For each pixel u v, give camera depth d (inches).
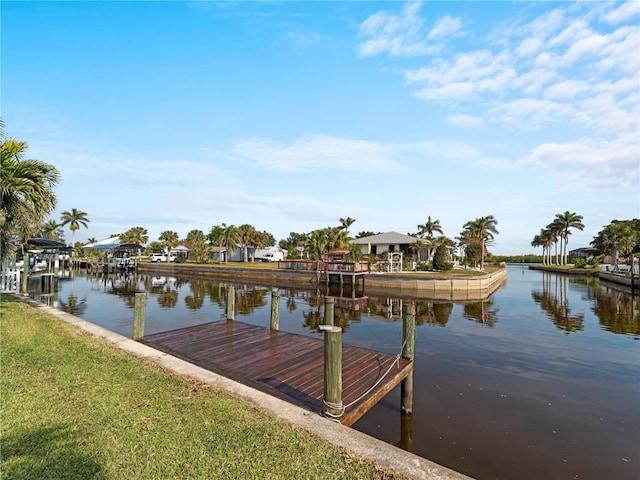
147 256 3002.0
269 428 157.4
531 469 193.0
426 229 2664.9
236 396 193.0
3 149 364.2
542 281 1680.6
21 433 142.7
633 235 1919.3
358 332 551.8
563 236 2837.1
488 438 226.7
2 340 278.5
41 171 395.5
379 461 134.2
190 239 3339.1
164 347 315.0
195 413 168.4
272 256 2672.2
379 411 266.7
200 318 639.8
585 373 358.9
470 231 2519.7
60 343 280.8
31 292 953.5
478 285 1085.1
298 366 266.7
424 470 128.6
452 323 633.6
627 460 202.5
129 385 199.8
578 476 187.5
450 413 263.4
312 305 837.2
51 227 2466.8
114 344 291.7
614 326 610.9
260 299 934.4
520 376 348.2
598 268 2021.4
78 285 1187.9
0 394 177.0
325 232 1691.7
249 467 128.4
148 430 150.7
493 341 495.5
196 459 131.8
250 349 311.7
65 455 130.0
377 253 1908.2
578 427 242.5
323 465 131.0
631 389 315.3
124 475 121.0
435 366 378.3
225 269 1654.8
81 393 184.4
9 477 115.8
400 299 980.6
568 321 657.6
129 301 837.2
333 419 177.6
